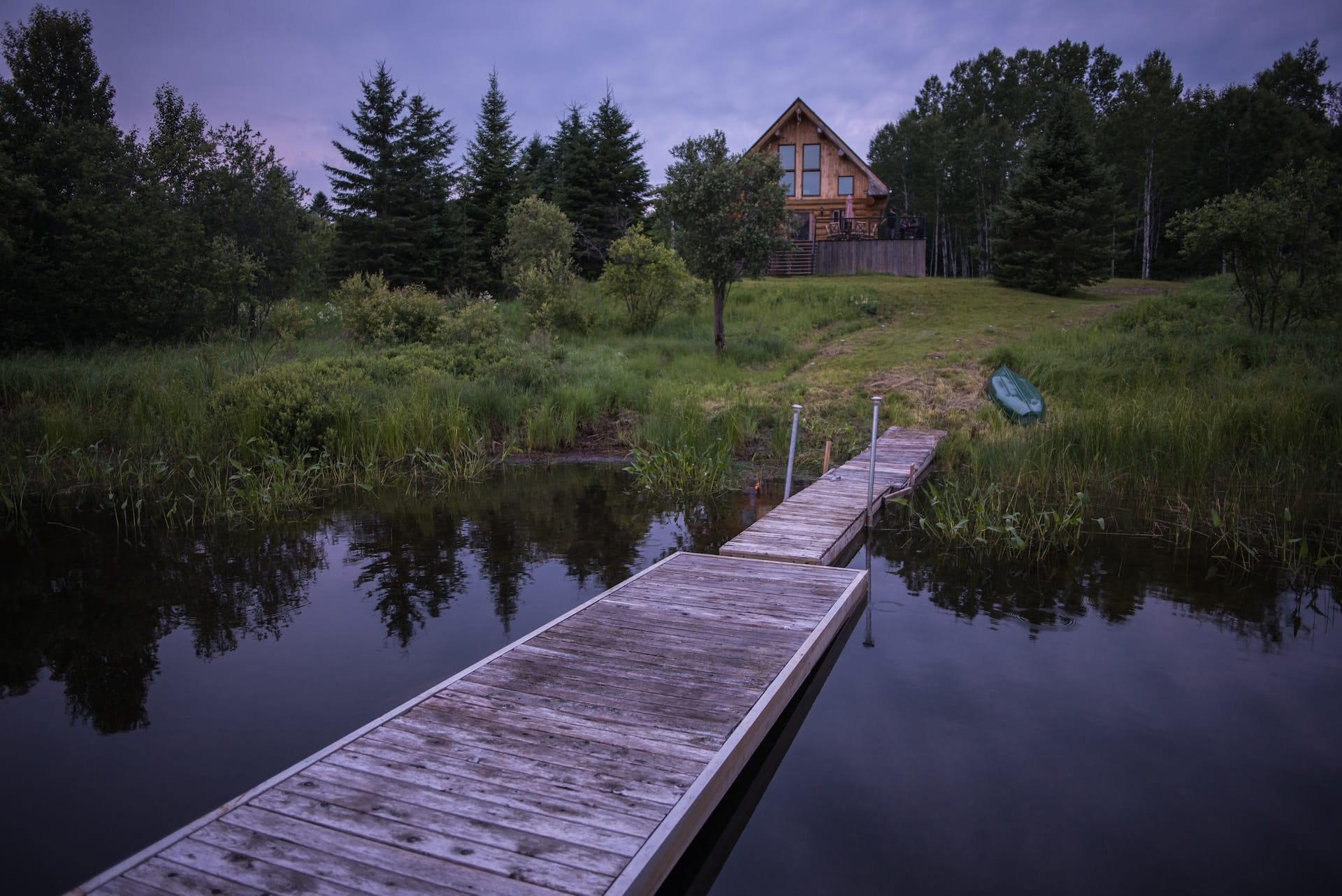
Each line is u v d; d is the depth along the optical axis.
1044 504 9.95
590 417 15.02
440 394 14.66
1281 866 3.71
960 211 54.06
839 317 22.97
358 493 11.14
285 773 3.88
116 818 4.04
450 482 11.87
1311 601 7.06
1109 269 39.62
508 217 27.91
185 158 20.05
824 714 5.15
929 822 4.07
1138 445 11.68
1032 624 6.62
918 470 11.91
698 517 9.98
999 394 14.91
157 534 9.08
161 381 14.00
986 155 51.75
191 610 6.82
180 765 4.50
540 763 4.00
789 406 14.89
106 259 16.67
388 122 31.06
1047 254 26.72
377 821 3.50
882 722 5.05
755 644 5.59
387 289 20.05
